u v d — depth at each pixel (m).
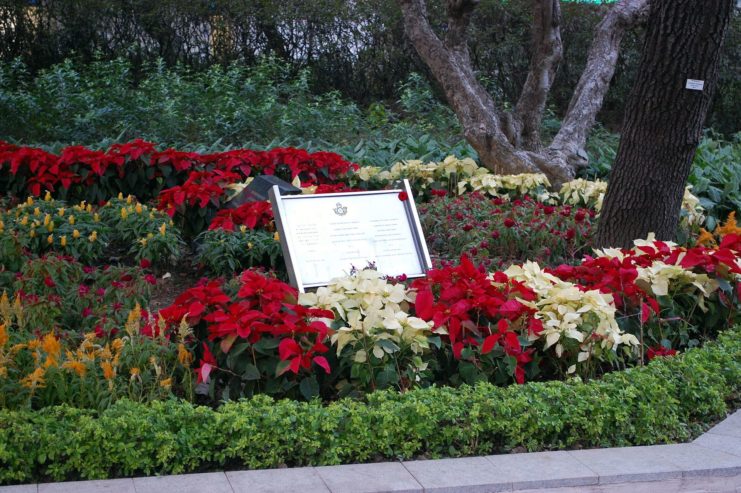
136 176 7.73
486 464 3.72
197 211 7.15
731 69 17.14
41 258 5.68
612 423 4.17
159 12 16.00
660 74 6.21
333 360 4.38
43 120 11.60
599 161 11.10
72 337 4.59
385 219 5.31
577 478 3.59
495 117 9.95
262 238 6.36
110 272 5.58
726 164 10.85
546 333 4.52
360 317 4.30
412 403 3.91
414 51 17.00
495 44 17.05
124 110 11.69
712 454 3.93
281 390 4.20
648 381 4.36
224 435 3.70
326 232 5.14
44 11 15.99
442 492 3.45
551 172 9.72
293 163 8.28
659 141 6.32
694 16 6.05
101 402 3.88
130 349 4.17
